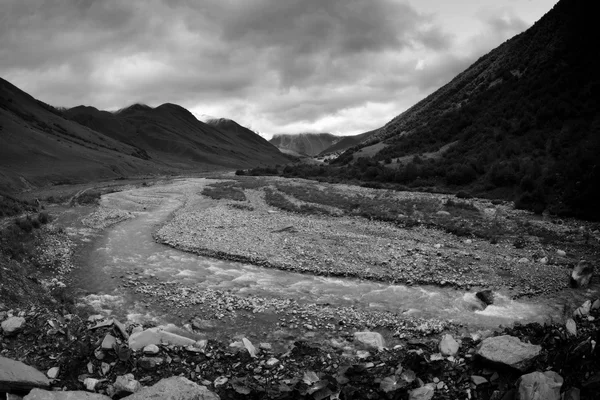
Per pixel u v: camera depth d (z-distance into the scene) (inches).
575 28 2659.9
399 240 1146.7
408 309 680.4
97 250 1100.5
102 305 702.5
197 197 2309.3
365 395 414.0
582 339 466.0
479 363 447.5
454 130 2972.4
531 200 1505.9
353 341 560.7
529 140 2078.0
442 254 982.4
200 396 391.9
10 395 381.1
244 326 618.8
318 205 1728.6
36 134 5260.8
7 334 503.8
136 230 1379.2
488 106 2898.6
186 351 511.2
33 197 2431.1
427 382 436.8
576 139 1806.1
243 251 1048.2
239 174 4714.6
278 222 1427.2
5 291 626.8
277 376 461.7
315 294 760.3
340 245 1089.4
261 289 788.6
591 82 2164.1
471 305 695.1
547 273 842.8
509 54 3484.3
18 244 960.9
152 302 719.7
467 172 2043.6
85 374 446.9
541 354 438.6
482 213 1429.6
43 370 446.9
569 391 374.9
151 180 4146.2
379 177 2481.5
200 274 887.7
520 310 668.7
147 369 466.3
